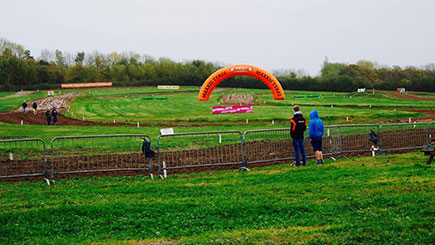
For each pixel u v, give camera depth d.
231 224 8.35
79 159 17.19
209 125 40.22
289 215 8.84
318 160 15.52
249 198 9.95
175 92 95.81
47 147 20.91
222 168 15.52
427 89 95.56
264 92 93.62
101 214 8.88
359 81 101.50
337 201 9.55
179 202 9.59
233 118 44.72
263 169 14.78
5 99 75.94
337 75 115.38
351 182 11.31
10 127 33.00
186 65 135.75
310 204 9.34
